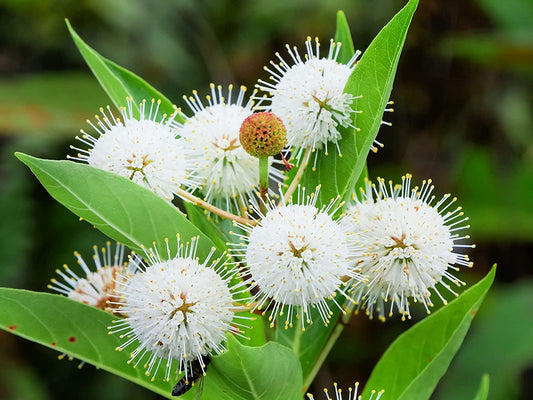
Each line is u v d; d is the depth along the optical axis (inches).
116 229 11.2
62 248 22.9
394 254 11.4
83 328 11.7
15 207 22.0
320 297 11.1
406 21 11.3
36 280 22.7
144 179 11.6
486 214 23.5
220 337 10.9
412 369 12.2
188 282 10.8
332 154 11.9
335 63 12.1
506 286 23.9
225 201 12.6
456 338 12.1
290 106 11.8
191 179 12.2
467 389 19.1
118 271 12.4
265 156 11.4
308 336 12.1
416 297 11.5
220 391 11.2
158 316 10.8
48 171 10.8
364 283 11.6
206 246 11.3
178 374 11.6
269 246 11.0
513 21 23.8
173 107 12.9
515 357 19.1
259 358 10.5
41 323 11.6
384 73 11.5
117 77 12.5
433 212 11.6
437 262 11.4
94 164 11.7
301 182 12.1
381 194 12.2
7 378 21.8
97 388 23.0
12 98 22.5
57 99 22.8
